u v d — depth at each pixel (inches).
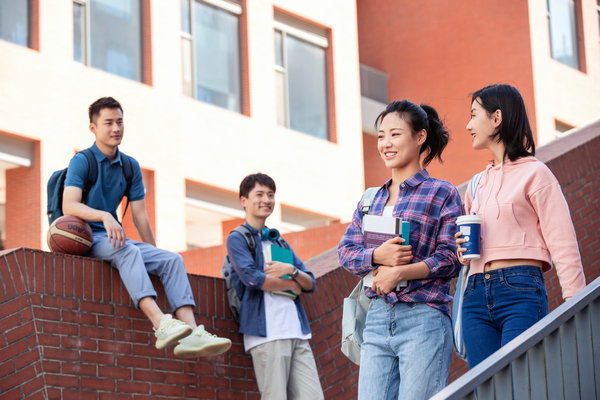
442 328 175.2
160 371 231.6
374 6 979.3
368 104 905.5
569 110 900.6
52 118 601.0
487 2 896.9
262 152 744.3
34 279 213.3
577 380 142.1
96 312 222.2
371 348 178.4
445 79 915.4
